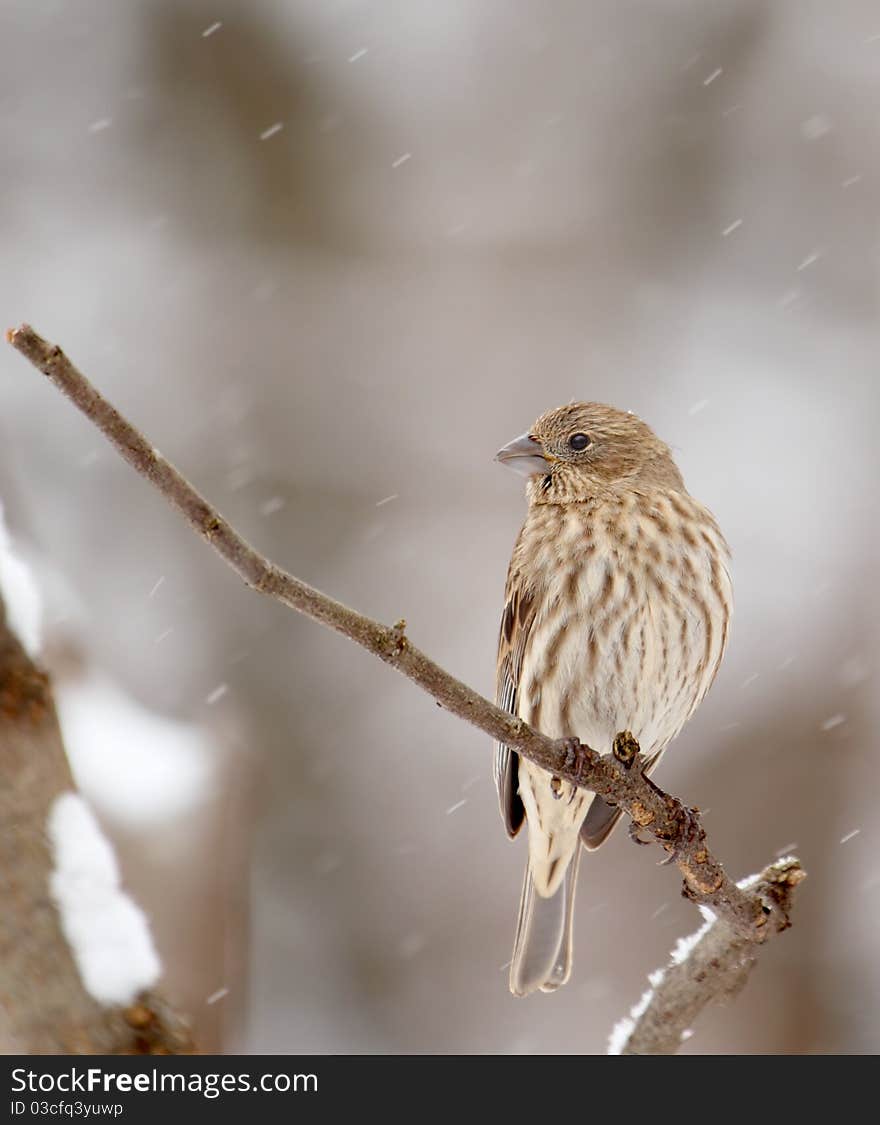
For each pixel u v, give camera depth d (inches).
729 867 483.2
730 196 656.4
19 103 644.1
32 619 111.3
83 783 258.7
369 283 626.8
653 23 669.9
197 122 639.1
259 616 545.3
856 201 650.2
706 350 628.1
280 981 493.0
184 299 618.2
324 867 509.4
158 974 110.7
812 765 497.7
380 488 592.1
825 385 617.3
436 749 525.3
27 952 104.4
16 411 583.2
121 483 572.4
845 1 660.7
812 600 539.5
